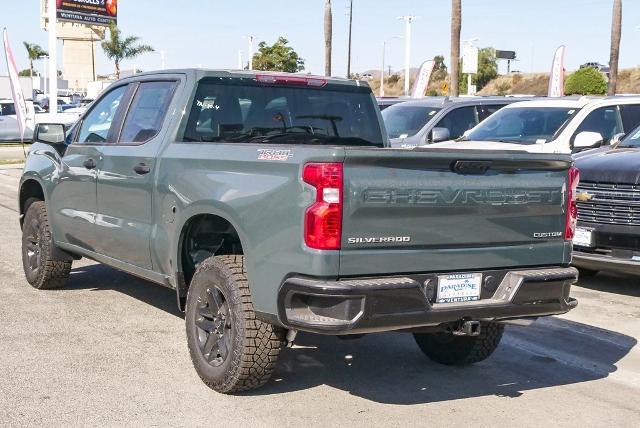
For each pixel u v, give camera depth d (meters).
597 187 8.60
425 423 5.04
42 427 4.77
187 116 6.09
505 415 5.24
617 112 11.12
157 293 8.16
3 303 7.62
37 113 33.66
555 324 7.56
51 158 7.73
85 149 7.16
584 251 8.75
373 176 4.66
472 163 4.96
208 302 5.46
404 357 6.45
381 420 5.06
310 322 4.62
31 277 8.20
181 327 6.96
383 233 4.72
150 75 6.71
